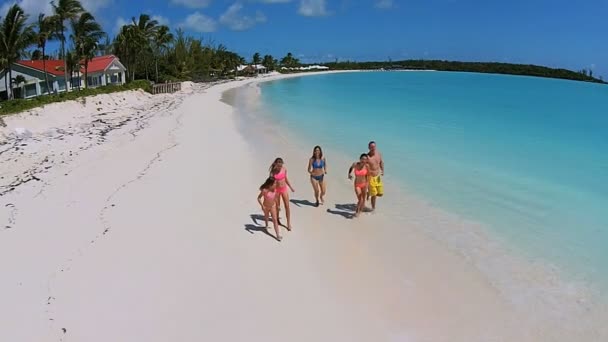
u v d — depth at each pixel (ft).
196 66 286.05
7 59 117.39
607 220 36.86
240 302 25.63
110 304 25.14
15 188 46.37
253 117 102.17
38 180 49.29
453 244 33.04
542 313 24.89
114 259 30.14
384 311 25.14
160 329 23.17
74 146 68.69
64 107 102.37
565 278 28.25
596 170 51.98
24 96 145.48
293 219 37.91
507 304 25.72
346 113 107.34
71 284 27.04
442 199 42.37
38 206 40.55
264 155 61.05
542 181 47.73
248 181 48.55
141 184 46.93
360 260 30.81
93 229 35.14
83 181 48.49
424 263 30.40
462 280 28.22
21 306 24.89
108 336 22.59
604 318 24.35
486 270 29.35
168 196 43.04
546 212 38.81
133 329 23.13
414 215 38.55
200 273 28.58
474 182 47.50
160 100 153.99
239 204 41.24
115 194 43.73
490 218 37.70
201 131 81.20
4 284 27.04
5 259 30.12
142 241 32.96
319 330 23.45
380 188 38.81
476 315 24.80
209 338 22.61
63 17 131.75
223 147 66.18
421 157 58.59
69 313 24.31
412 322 24.21
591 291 26.84
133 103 138.41
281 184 33.91
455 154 60.44
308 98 155.43
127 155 61.62
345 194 44.60
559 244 32.73
